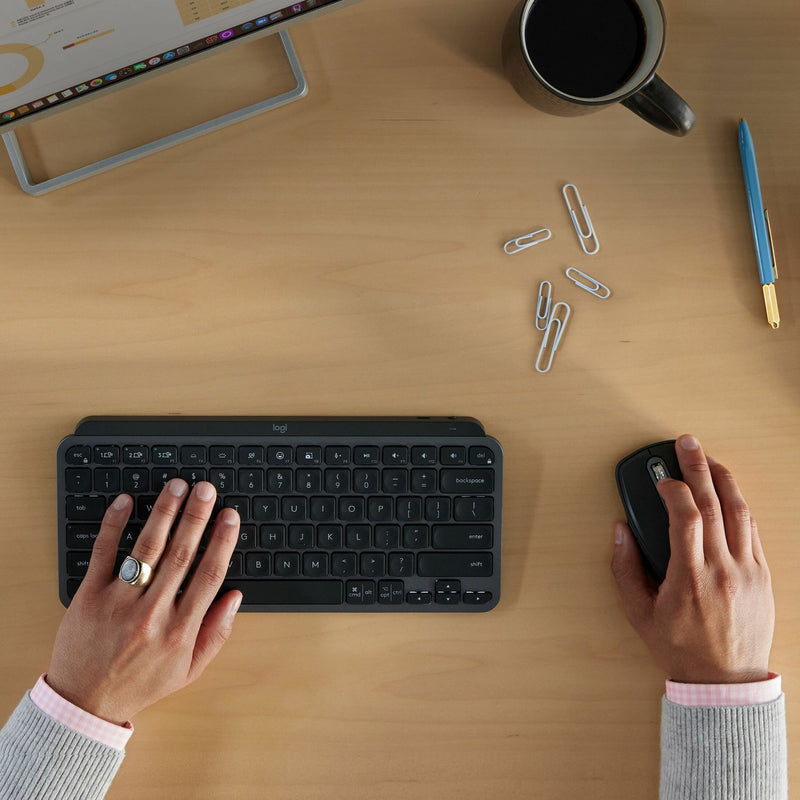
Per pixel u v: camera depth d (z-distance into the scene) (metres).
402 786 0.81
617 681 0.81
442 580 0.78
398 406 0.81
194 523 0.74
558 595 0.81
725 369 0.81
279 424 0.78
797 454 0.81
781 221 0.81
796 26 0.80
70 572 0.77
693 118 0.72
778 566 0.82
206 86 0.79
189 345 0.79
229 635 0.78
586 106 0.71
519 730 0.81
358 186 0.80
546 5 0.72
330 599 0.78
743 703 0.77
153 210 0.79
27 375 0.79
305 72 0.79
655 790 0.81
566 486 0.81
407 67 0.79
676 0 0.80
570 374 0.81
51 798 0.71
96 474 0.76
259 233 0.79
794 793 0.82
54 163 0.79
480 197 0.80
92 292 0.79
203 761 0.80
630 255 0.81
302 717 0.81
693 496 0.78
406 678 0.81
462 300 0.81
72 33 0.62
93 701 0.73
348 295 0.80
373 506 0.78
